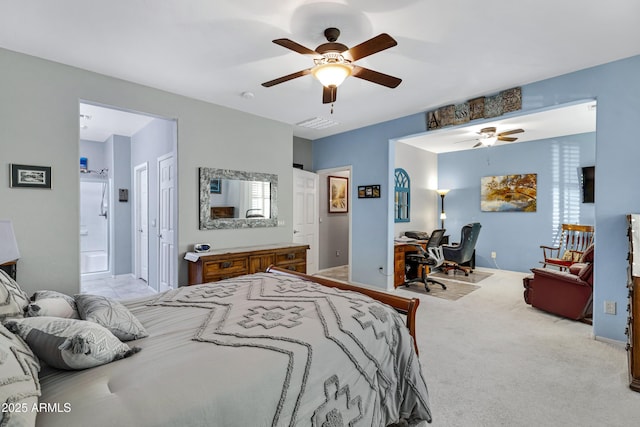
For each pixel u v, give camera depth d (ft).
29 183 8.86
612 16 7.04
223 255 11.56
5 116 8.55
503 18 7.14
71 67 9.52
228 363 3.69
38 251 9.04
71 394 3.01
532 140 19.69
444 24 7.38
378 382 5.05
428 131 13.80
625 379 7.39
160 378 3.34
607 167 9.35
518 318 11.60
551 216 19.01
